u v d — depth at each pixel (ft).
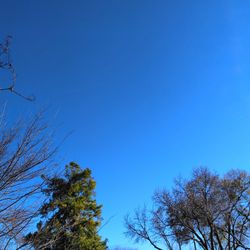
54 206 27.27
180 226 121.19
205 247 115.96
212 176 120.06
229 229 114.21
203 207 114.73
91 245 72.64
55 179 27.78
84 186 82.79
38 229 25.73
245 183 118.73
